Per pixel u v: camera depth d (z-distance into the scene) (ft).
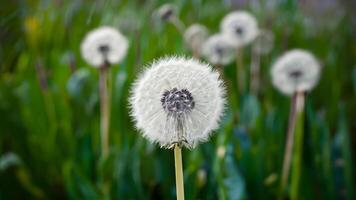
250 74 2.88
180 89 1.21
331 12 3.89
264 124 2.40
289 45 3.35
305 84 1.94
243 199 1.82
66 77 2.66
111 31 2.06
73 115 2.57
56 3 3.25
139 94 1.22
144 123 1.21
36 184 2.34
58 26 3.17
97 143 2.41
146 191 2.15
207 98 1.21
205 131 1.21
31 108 2.56
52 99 2.49
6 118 2.53
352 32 3.97
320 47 3.47
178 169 1.20
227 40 2.38
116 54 2.03
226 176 1.83
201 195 2.01
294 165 1.92
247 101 2.36
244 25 2.40
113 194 2.06
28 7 3.42
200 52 2.47
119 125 2.30
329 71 2.90
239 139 2.06
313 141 2.08
